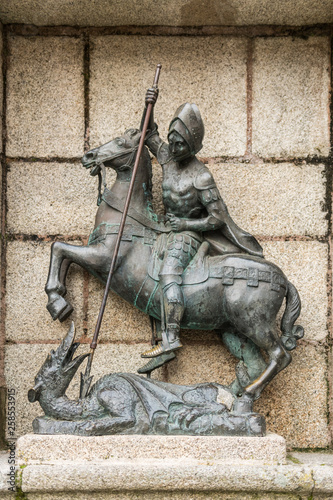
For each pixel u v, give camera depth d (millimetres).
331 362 3094
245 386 2883
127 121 3207
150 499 2535
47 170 3182
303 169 3186
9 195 3162
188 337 3082
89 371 2777
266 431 2928
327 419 3066
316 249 3146
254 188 3174
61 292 2982
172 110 3213
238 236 2922
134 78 3230
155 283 2840
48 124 3203
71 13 3146
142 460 2559
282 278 2826
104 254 2865
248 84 3230
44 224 3152
